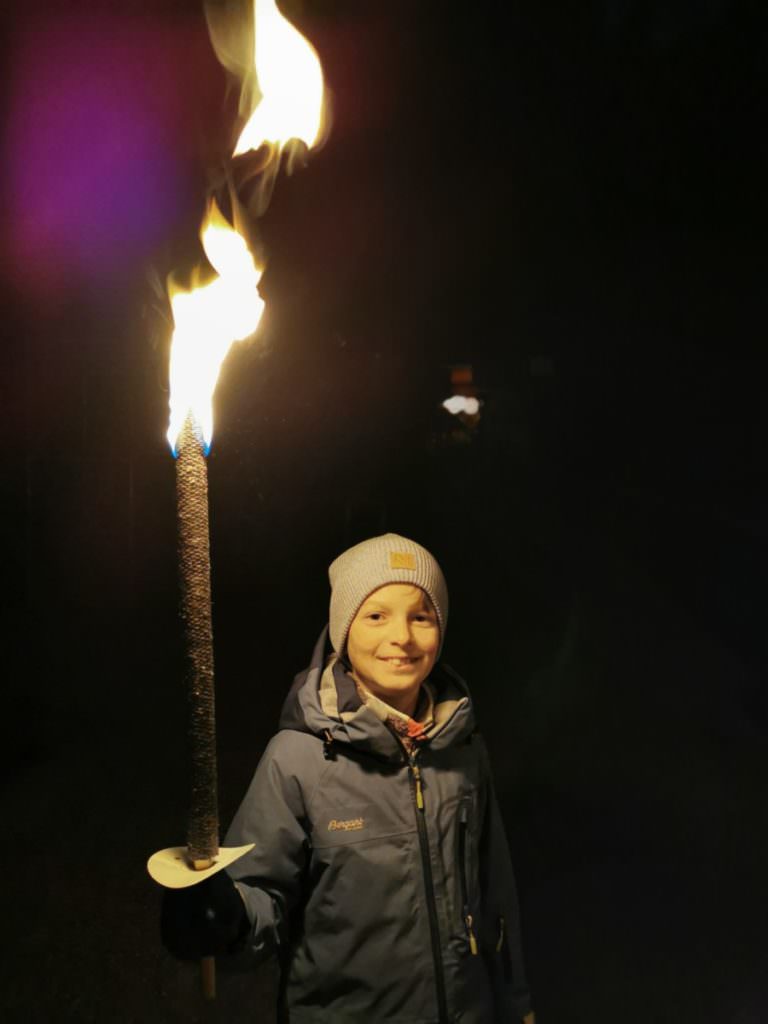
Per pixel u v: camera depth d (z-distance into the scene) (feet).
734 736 11.27
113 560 15.66
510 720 11.73
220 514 17.94
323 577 18.10
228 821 8.20
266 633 15.11
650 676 13.46
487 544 20.30
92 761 9.83
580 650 14.71
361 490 19.80
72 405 15.60
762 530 18.69
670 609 16.60
